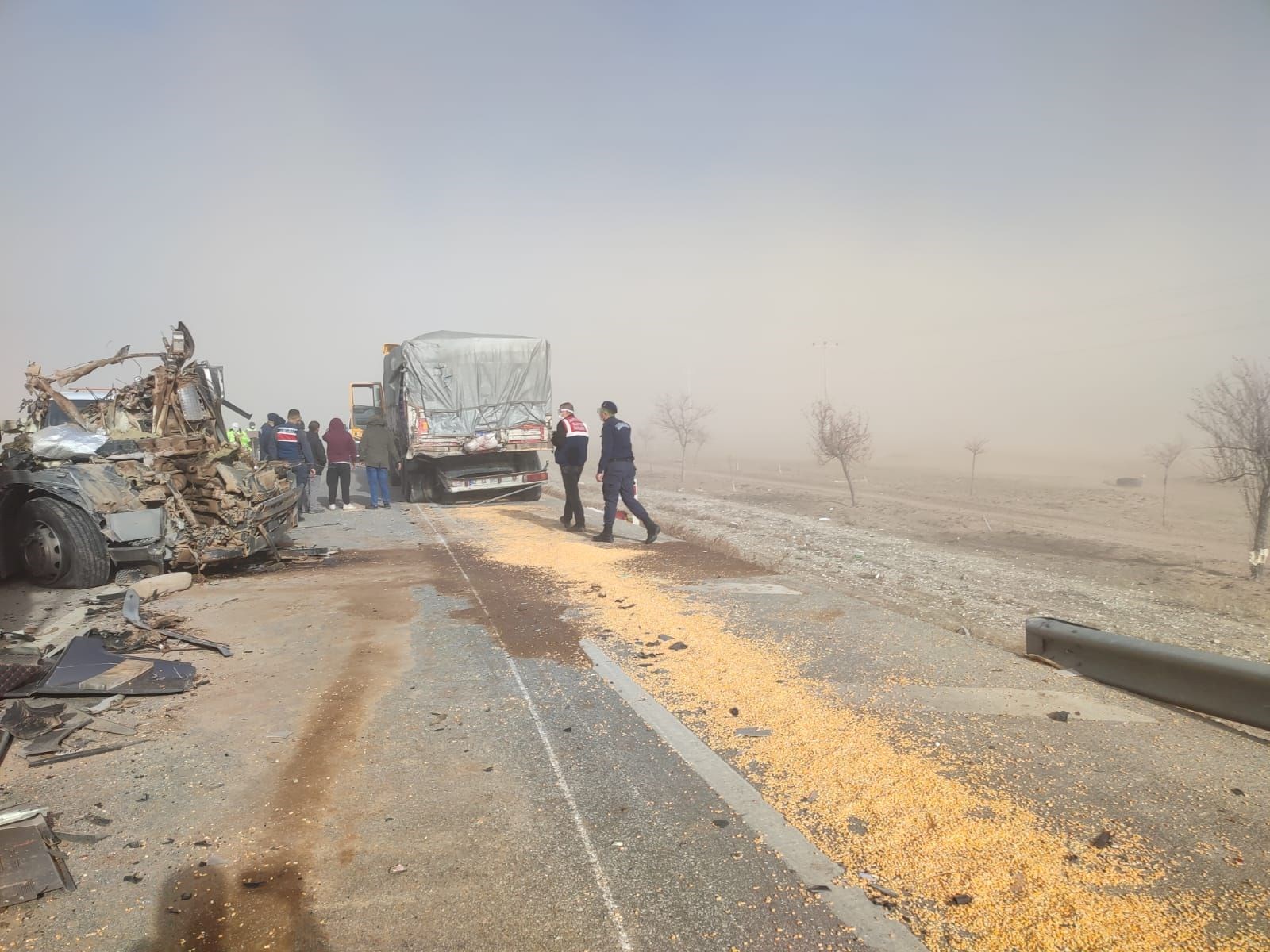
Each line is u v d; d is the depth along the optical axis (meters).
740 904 2.52
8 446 7.91
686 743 3.78
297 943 2.34
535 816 3.10
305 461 14.49
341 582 7.73
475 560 8.94
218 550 7.86
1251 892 2.51
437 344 15.52
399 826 3.03
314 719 4.12
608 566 8.39
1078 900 2.48
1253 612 11.37
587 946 2.33
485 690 4.56
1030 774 3.35
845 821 3.03
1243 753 3.55
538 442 16.20
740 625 5.84
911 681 4.56
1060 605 7.80
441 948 2.32
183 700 4.39
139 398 8.85
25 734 3.82
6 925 2.40
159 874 2.69
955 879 2.63
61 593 7.39
